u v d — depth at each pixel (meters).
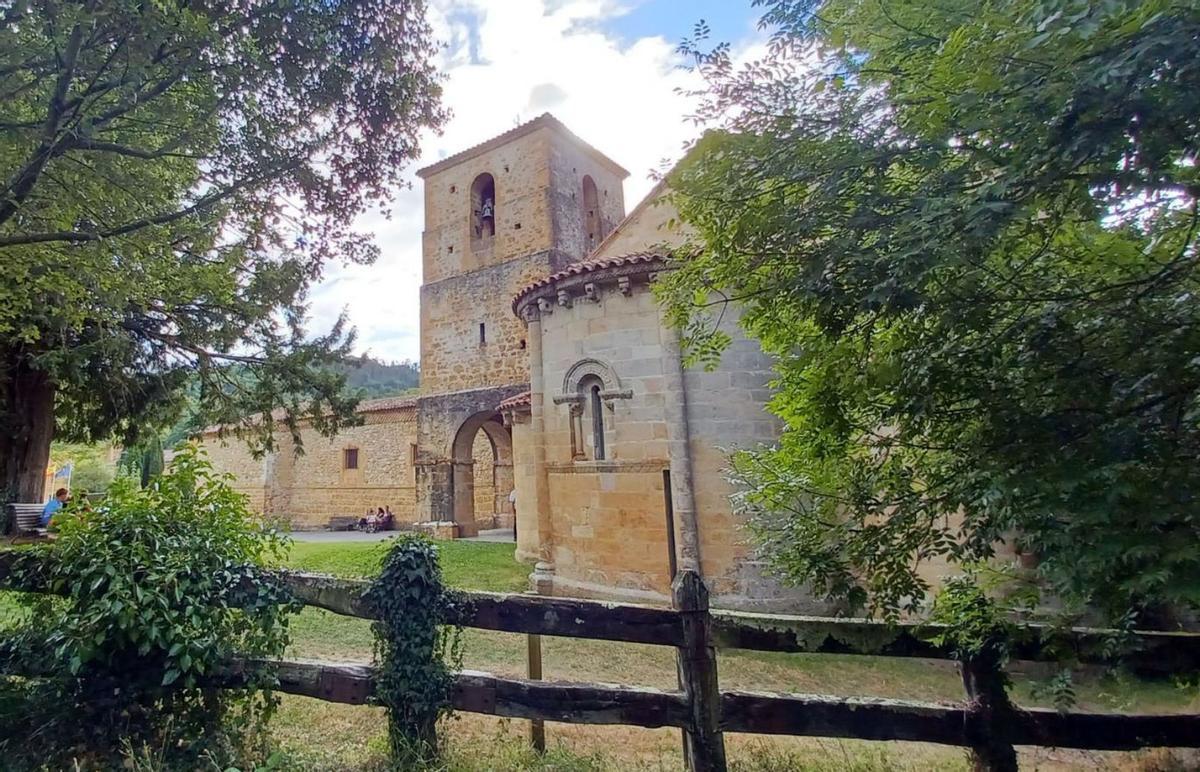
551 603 3.44
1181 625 4.57
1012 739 3.17
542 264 21.33
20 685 3.41
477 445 26.41
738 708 3.23
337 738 3.91
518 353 21.41
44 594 3.45
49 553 3.42
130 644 3.20
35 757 3.06
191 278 8.23
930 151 2.63
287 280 9.80
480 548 16.75
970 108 2.32
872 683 6.40
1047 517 2.57
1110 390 2.59
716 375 9.06
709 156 3.21
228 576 3.42
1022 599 3.27
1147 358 2.58
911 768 3.87
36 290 7.86
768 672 6.73
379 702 3.38
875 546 3.20
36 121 5.00
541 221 21.66
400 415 27.33
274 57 5.72
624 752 4.13
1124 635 2.67
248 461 29.44
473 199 23.59
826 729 3.21
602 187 25.58
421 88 7.00
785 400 3.87
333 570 12.24
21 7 4.11
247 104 5.97
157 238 6.77
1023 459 2.66
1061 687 3.13
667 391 9.05
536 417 10.85
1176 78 1.91
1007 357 2.81
